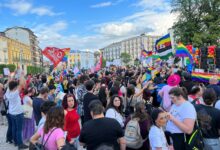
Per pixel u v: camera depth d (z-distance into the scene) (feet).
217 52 47.01
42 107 13.94
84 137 13.00
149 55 63.21
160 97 23.29
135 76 37.63
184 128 13.39
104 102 24.06
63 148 11.22
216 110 15.08
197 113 14.76
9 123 28.07
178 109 14.19
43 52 39.27
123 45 492.95
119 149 13.57
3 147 26.99
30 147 12.68
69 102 17.87
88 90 21.22
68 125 17.38
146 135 15.39
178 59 53.31
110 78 38.52
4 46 240.53
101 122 13.00
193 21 137.28
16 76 34.40
